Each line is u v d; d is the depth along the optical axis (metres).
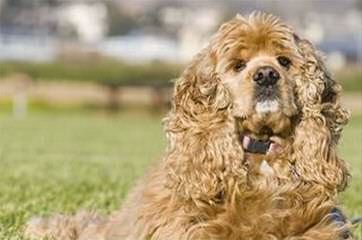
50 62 67.19
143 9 179.38
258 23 9.43
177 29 168.75
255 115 9.28
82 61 71.31
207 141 9.41
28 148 26.94
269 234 9.22
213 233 9.23
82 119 46.16
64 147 27.78
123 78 63.72
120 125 41.22
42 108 56.09
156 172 9.90
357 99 57.84
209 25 151.00
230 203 9.30
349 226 9.61
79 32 164.62
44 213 12.80
